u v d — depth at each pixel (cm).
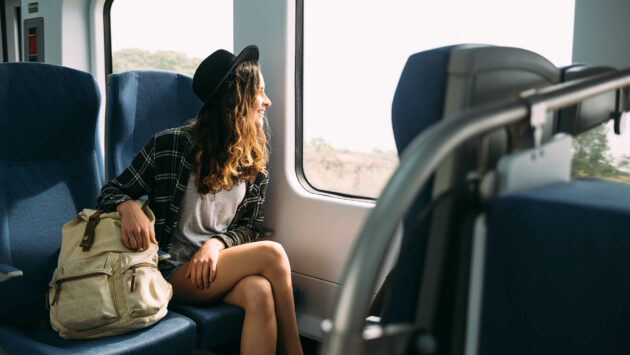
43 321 168
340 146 213
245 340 169
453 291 62
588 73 92
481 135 64
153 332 153
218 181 183
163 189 183
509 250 59
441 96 68
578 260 55
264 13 219
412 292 68
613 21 140
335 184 217
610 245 53
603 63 142
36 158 182
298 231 220
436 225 63
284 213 224
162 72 219
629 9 136
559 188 64
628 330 53
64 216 185
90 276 153
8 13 373
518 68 74
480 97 66
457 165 62
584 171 88
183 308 174
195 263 176
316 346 215
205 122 184
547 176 66
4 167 172
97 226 163
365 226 52
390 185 52
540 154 64
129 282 154
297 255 221
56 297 152
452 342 63
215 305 177
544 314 58
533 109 61
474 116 55
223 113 183
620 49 139
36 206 178
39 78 179
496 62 68
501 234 60
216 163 182
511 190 61
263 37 221
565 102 66
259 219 204
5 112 172
